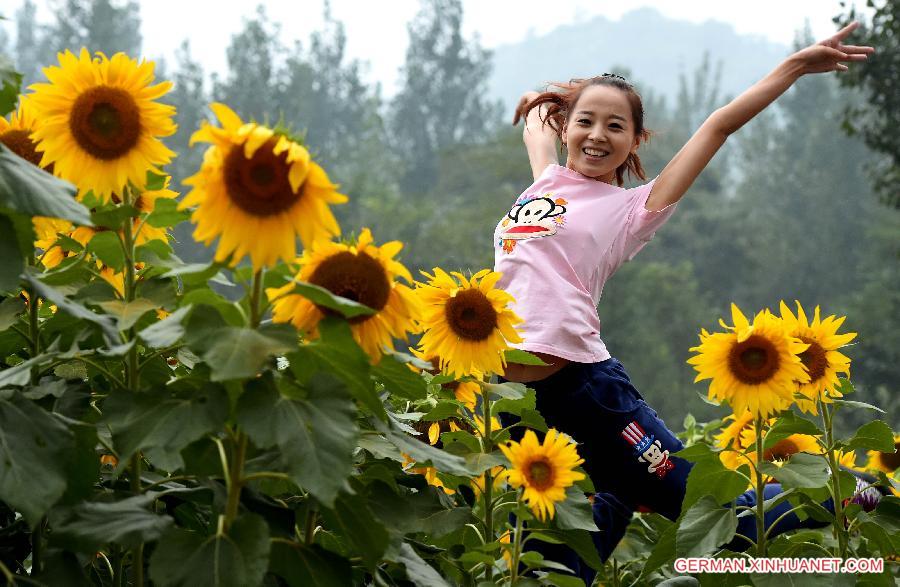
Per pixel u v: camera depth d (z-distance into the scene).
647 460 3.48
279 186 1.90
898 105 23.62
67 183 1.97
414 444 2.29
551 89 4.32
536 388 3.52
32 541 2.21
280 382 1.96
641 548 3.74
